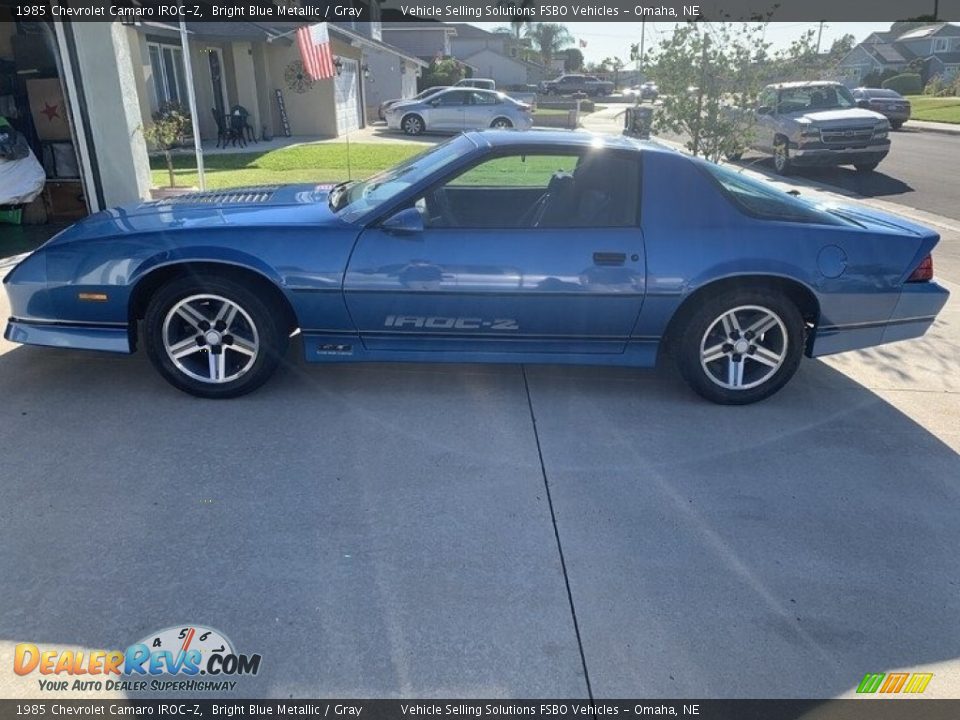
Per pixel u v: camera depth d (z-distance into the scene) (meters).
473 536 3.09
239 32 17.84
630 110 10.77
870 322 4.34
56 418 3.96
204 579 2.78
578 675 2.42
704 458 3.79
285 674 2.38
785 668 2.48
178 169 13.55
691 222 4.13
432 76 39.19
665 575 2.89
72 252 4.02
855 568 2.98
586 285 4.05
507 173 4.29
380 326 4.15
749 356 4.34
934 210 11.45
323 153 16.53
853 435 4.09
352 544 3.01
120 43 7.64
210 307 4.12
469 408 4.26
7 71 7.99
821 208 4.51
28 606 2.61
